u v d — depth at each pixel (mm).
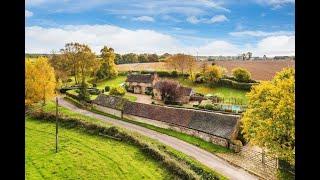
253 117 41000
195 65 113750
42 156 45031
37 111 64938
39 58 69188
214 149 50750
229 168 41844
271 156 40594
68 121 59406
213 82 101312
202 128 57500
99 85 111500
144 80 104312
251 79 94875
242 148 49625
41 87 69062
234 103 81312
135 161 42750
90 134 54375
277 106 36094
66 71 105000
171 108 66562
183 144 53375
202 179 37188
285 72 39938
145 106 71062
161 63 122562
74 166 41812
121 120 70500
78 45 105750
